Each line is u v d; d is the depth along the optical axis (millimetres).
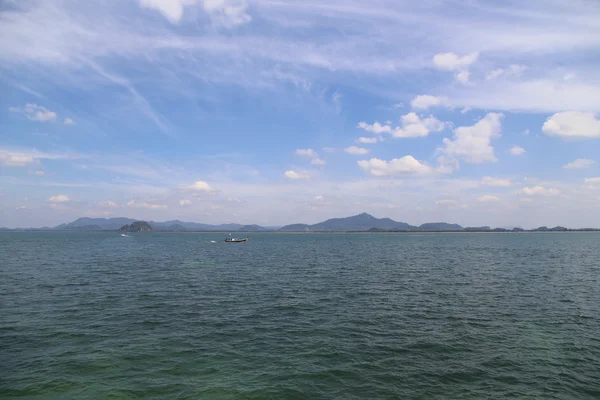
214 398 13562
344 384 14914
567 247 110938
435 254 83688
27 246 114500
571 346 19344
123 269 52688
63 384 14500
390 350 18828
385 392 14234
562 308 27656
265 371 16109
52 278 42750
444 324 23562
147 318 24750
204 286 37875
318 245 134500
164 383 14766
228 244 143375
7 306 27844
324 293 34062
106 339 20156
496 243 146125
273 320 24516
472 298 31547
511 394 14117
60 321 23734
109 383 14672
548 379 15430
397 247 117500
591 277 43688
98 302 29547
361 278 43969
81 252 88312
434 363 17141
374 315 25844
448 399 13719
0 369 15906
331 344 19734
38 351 18172
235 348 19016
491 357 17844
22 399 13289
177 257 75562
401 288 36625
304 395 13930
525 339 20500
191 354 18047
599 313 26141
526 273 47781
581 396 14016
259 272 50031
